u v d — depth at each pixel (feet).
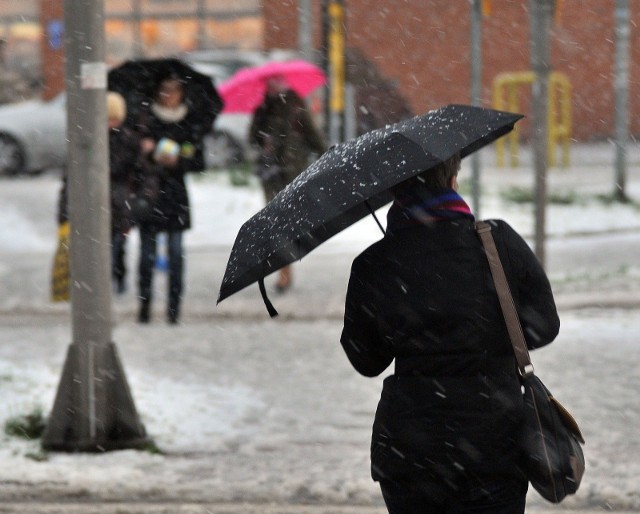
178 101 116.78
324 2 203.62
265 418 80.89
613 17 327.67
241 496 65.57
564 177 246.68
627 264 151.02
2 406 78.64
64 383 73.31
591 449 72.08
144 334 111.96
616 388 86.79
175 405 82.84
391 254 41.60
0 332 114.11
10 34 353.72
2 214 191.93
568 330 109.81
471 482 40.06
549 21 120.98
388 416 40.75
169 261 118.62
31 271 159.94
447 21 327.06
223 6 349.20
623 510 62.80
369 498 64.95
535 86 121.39
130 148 115.34
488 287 40.91
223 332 112.88
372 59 329.52
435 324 40.52
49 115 247.91
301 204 40.83
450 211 41.93
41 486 67.10
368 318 41.86
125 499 65.77
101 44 72.59
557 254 161.68
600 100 330.75
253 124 137.08
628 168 266.57
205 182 203.92
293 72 189.67
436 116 44.09
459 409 39.83
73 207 72.95
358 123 289.53
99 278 73.10
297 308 126.41
